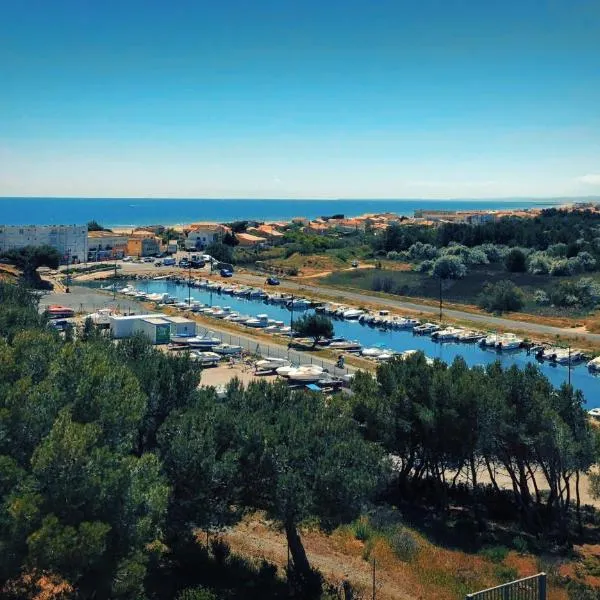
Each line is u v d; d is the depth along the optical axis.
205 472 26.42
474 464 43.19
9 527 19.11
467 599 20.62
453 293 151.12
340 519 28.23
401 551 33.03
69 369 25.73
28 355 28.58
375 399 40.38
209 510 27.14
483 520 39.62
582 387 87.12
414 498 43.53
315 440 28.77
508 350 108.12
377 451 31.67
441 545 35.09
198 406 30.30
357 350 102.31
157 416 30.97
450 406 38.81
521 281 154.50
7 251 167.88
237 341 104.38
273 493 27.56
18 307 54.66
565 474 39.12
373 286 162.75
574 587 29.77
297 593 27.45
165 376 31.69
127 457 22.95
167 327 98.56
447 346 112.31
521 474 40.09
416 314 133.88
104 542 19.45
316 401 34.38
